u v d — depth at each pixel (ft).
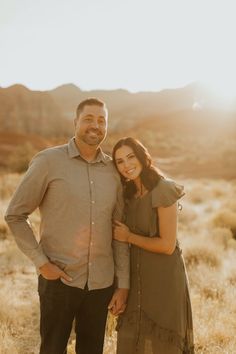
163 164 168.35
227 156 165.07
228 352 15.48
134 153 11.79
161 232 11.68
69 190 10.82
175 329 11.72
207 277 24.14
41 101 420.77
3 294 20.06
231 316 18.75
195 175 140.97
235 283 23.77
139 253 12.00
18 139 222.07
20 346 16.14
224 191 84.28
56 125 406.41
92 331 11.57
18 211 10.88
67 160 11.03
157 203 11.61
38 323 18.21
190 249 29.50
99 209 11.05
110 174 11.53
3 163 138.92
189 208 54.65
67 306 10.99
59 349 11.21
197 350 16.03
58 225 10.89
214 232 38.19
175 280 11.84
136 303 11.96
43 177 10.84
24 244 10.85
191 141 283.38
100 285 11.18
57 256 10.94
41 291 11.27
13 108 402.31
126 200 12.30
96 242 11.04
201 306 19.71
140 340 11.91
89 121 11.16
